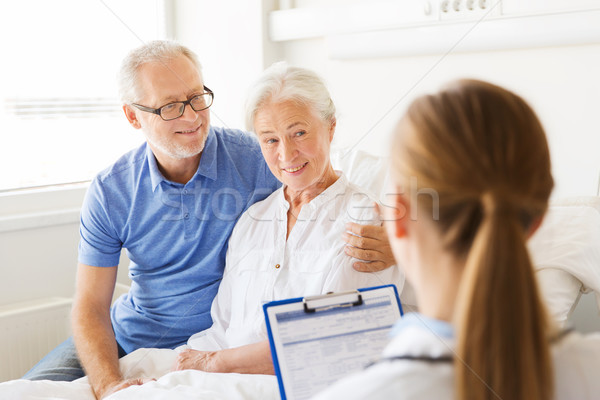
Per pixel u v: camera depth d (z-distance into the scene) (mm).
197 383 964
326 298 732
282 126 1077
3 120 1919
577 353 413
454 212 380
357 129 1577
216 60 2232
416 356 409
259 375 979
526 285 371
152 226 1318
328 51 1828
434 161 376
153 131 1272
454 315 394
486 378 380
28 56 1960
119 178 1339
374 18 1677
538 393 383
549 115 843
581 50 1173
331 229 1087
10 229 1770
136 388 941
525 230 386
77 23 2074
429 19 1491
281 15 2031
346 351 706
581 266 763
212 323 1316
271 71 1104
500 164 370
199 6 2232
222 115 2248
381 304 732
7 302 1802
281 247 1133
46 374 1287
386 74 1681
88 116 2117
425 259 405
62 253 1900
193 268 1303
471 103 380
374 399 408
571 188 959
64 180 2064
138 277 1360
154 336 1337
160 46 1298
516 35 1229
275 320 716
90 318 1312
